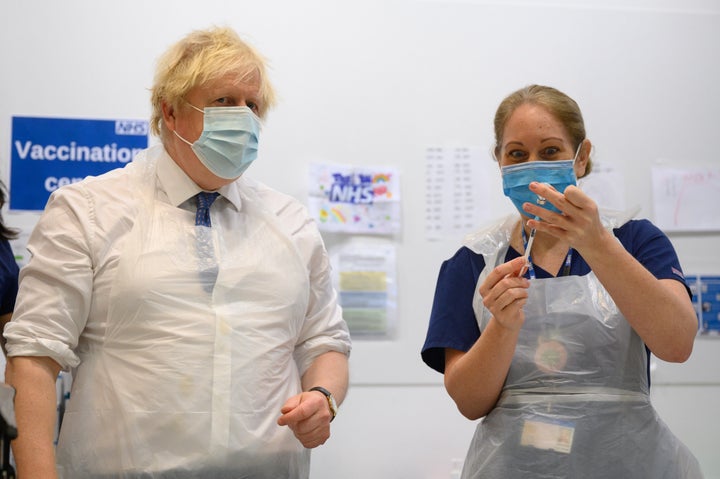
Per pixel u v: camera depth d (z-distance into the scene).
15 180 2.53
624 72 2.80
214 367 1.40
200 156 1.48
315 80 2.68
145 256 1.42
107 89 2.59
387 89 2.70
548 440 1.41
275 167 2.62
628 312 1.37
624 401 1.43
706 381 2.67
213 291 1.44
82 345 1.46
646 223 1.55
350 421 2.54
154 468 1.35
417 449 2.55
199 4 2.65
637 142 2.78
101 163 2.57
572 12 2.81
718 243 2.75
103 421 1.38
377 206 2.65
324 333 1.62
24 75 2.56
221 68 1.48
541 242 1.55
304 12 2.70
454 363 1.52
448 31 2.75
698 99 2.82
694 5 2.86
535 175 1.44
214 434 1.37
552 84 2.77
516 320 1.39
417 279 2.64
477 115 2.73
